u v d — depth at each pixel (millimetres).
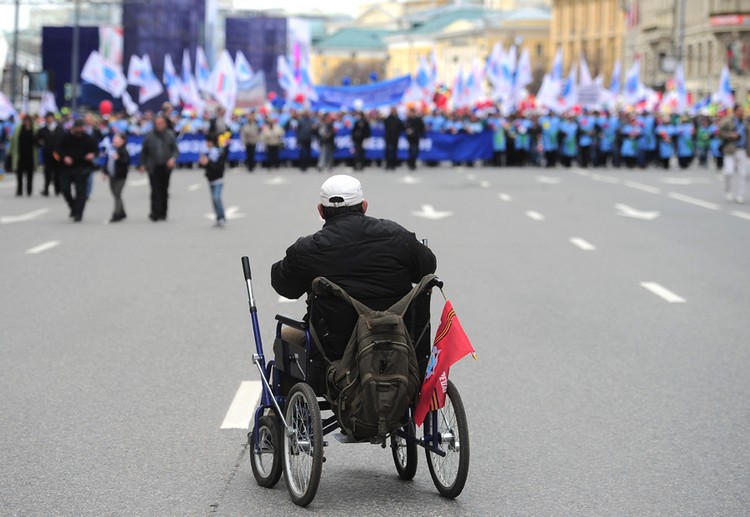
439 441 8594
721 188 45719
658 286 19828
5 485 9078
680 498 8820
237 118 62719
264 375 9164
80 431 10648
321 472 8719
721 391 12305
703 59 141375
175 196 40750
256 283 19953
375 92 70000
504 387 12453
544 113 63500
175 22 113188
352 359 8258
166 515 8414
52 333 15461
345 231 8562
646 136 61812
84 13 161625
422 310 8617
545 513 8477
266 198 39750
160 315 16812
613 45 184750
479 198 39594
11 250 24797
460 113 64500
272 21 114000
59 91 97062
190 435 10547
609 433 10648
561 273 21344
